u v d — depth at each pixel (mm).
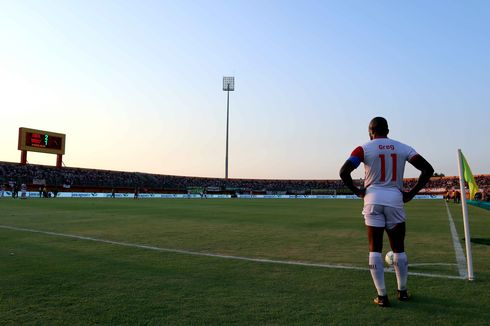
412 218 17266
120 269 5746
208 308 3869
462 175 5133
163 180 80188
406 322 3461
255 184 90875
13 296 4285
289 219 16047
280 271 5641
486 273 5457
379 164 3994
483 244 8547
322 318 3568
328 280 5070
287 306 3930
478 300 4125
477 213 21422
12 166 53469
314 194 82625
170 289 4602
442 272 5543
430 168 3967
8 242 8562
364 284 4852
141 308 3871
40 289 4578
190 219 15586
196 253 7246
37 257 6715
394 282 4930
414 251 7551
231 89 74938
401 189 4117
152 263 6234
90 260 6461
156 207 25391
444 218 17203
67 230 10992
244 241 9016
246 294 4383
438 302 4059
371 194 4000
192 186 84312
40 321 3498
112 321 3504
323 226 12961
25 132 52781
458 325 3396
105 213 18359
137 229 11492
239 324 3420
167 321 3502
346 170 3998
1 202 29016
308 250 7684
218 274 5434
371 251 4004
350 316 3623
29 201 31344
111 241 8820
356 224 13719
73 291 4500
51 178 58312
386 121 4238
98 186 63438
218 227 12391
